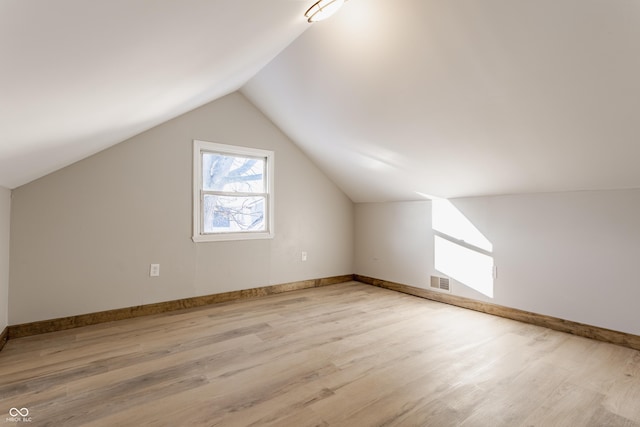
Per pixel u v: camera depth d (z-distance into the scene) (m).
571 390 1.85
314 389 1.85
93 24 0.84
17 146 1.58
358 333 2.72
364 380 1.95
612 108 1.93
